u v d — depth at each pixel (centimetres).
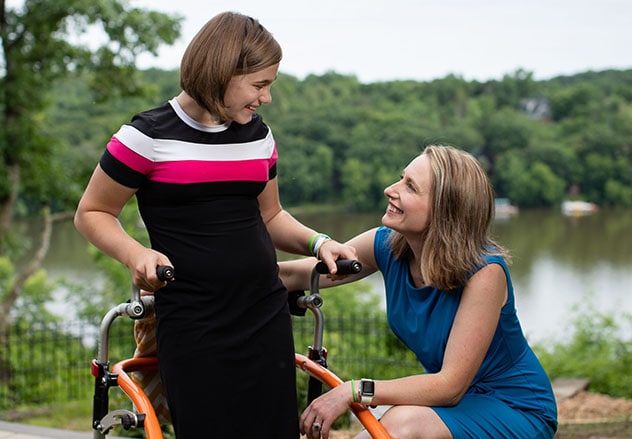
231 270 228
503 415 254
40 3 1330
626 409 626
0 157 1379
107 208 231
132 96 1446
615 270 3469
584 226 4934
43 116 1498
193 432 227
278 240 269
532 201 5650
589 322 1036
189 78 220
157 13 1373
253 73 221
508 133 5644
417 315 266
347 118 4431
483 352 250
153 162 224
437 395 245
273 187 263
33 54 1390
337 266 253
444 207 252
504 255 259
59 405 833
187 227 228
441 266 251
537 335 2127
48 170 1434
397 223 259
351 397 240
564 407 640
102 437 241
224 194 229
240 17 225
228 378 227
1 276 1641
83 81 1440
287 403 237
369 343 968
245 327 230
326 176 4047
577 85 6359
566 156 5678
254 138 236
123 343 983
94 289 1484
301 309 267
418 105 5541
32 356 1035
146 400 230
